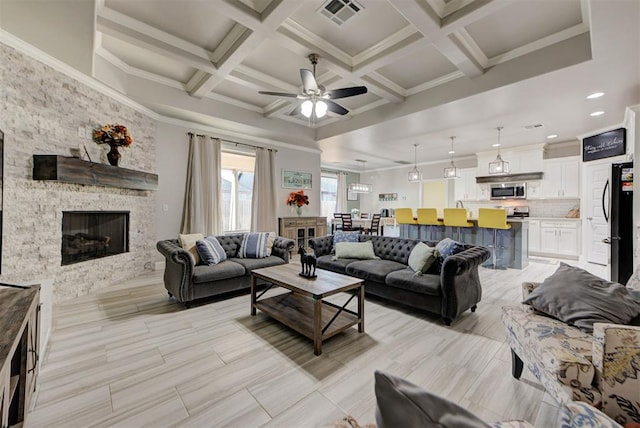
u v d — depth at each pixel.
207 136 5.07
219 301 3.30
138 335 2.43
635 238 3.34
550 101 3.79
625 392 1.07
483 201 7.55
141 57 3.57
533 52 3.08
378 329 2.60
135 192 4.18
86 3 2.34
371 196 10.79
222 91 4.56
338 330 2.31
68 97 3.19
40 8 2.38
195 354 2.13
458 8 2.44
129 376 1.85
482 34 2.89
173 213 4.74
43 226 2.96
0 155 2.39
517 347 1.71
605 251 4.92
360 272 3.40
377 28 2.86
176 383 1.79
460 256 2.71
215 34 3.05
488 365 2.02
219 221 5.20
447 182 8.58
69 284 3.25
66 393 1.68
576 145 6.03
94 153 3.51
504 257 5.20
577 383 1.20
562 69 2.91
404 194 9.77
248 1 2.45
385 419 0.56
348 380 1.84
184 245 3.49
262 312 2.98
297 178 6.70
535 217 6.71
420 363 2.04
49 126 3.00
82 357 2.07
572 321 1.57
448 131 5.34
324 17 2.70
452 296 2.65
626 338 1.08
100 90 3.56
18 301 1.47
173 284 3.12
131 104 4.02
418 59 3.44
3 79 2.59
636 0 1.96
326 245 4.33
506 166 5.23
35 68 2.85
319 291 2.25
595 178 5.16
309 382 1.81
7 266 2.62
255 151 5.87
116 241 3.95
